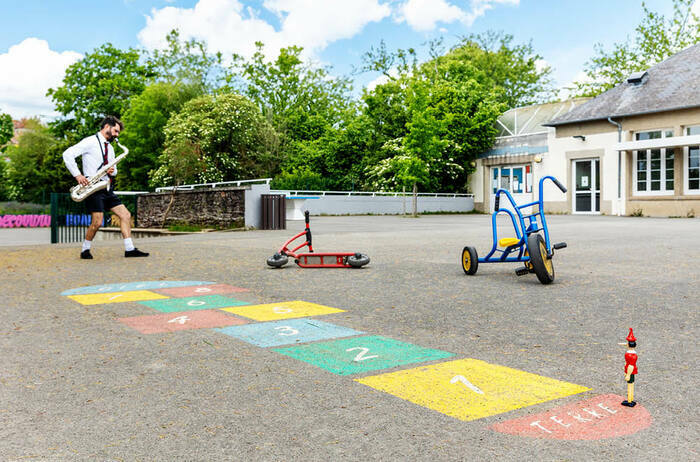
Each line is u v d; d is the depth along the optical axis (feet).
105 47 158.71
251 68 160.45
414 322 15.79
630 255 30.37
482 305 18.02
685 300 18.25
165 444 8.03
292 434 8.35
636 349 12.81
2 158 194.39
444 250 34.50
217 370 11.48
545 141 98.17
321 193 101.65
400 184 98.73
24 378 10.98
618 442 7.96
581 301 18.40
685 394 9.86
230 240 42.96
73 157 30.07
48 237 89.86
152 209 72.28
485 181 110.11
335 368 11.60
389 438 8.18
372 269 26.50
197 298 19.66
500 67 166.81
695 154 78.23
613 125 86.94
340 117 163.53
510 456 7.56
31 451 7.82
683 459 7.41
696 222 62.03
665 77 85.97
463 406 9.43
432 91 112.16
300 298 19.57
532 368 11.50
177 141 106.93
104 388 10.41
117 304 18.58
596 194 90.58
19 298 19.62
